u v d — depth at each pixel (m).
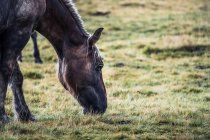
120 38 33.34
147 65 24.42
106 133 10.80
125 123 12.19
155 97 17.31
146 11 44.91
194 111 13.98
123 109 14.71
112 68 23.14
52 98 16.34
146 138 10.38
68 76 12.09
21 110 12.05
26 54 28.19
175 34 33.12
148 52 27.75
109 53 27.23
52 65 23.97
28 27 11.08
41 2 11.23
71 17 12.23
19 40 10.96
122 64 24.52
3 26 10.58
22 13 10.85
